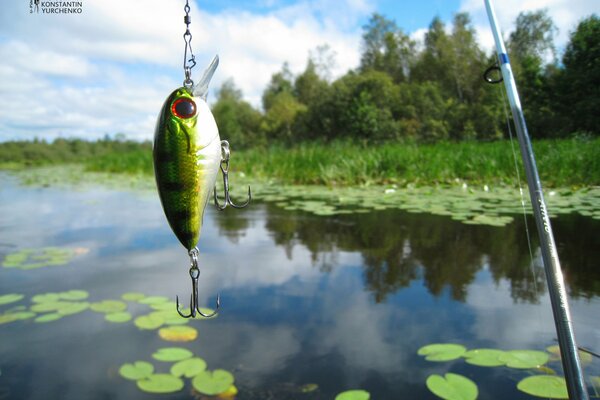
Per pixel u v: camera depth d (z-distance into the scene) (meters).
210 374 1.82
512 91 1.66
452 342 2.04
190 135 0.90
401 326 2.23
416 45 37.81
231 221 4.99
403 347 2.02
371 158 8.66
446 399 1.60
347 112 24.23
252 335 2.15
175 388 1.72
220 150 0.97
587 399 1.11
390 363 1.88
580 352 1.89
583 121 9.94
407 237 4.04
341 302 2.54
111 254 3.61
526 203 5.53
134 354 1.99
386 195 6.50
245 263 3.33
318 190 7.66
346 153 9.98
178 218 0.92
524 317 2.31
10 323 2.29
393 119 24.30
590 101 9.85
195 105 0.91
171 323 2.28
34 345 2.07
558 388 1.64
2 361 1.93
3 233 4.45
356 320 2.30
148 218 5.32
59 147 33.00
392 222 4.72
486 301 2.53
